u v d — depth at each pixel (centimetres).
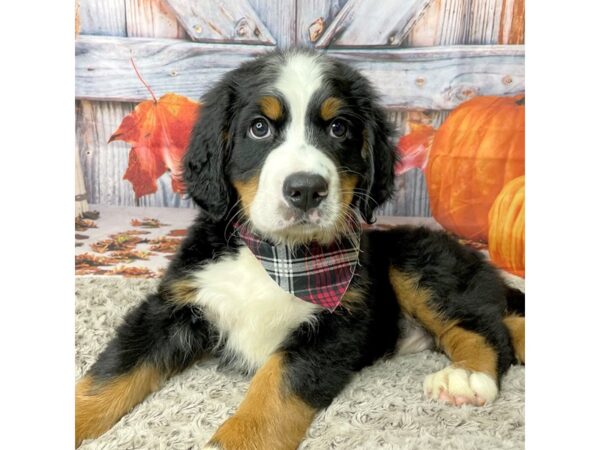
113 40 58
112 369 39
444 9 57
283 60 41
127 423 36
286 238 40
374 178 42
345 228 40
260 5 57
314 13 57
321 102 38
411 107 60
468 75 59
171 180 61
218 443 33
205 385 41
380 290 45
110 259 57
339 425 36
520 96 59
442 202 62
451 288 46
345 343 39
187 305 42
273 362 38
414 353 47
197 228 43
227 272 41
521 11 57
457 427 36
